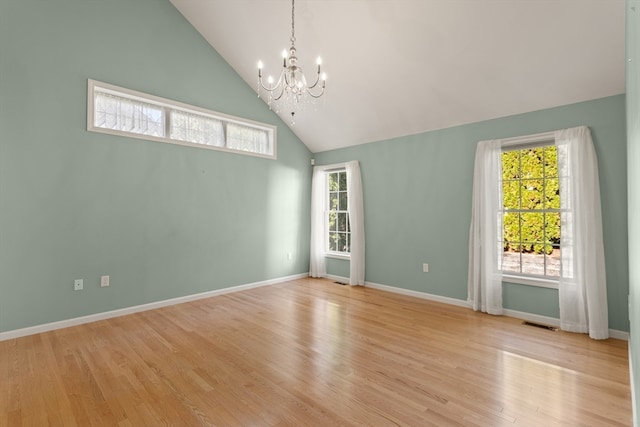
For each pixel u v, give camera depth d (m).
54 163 3.28
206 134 4.57
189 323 3.46
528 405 1.99
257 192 5.12
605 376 2.33
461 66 3.46
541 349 2.80
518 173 3.76
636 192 1.27
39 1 3.20
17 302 3.08
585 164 3.14
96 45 3.55
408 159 4.67
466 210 4.09
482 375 2.36
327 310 3.93
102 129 3.58
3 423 1.83
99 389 2.18
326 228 5.93
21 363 2.54
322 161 5.87
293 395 2.11
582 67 2.98
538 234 3.61
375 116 4.64
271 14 3.84
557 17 2.71
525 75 3.27
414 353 2.73
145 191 3.93
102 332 3.21
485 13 2.91
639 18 0.80
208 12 4.16
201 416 1.90
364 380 2.29
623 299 3.01
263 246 5.21
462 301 4.12
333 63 4.09
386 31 3.44
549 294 3.45
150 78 3.98
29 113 3.14
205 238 4.50
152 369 2.45
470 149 4.05
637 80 1.04
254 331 3.23
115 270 3.69
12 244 3.06
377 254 5.07
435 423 1.82
